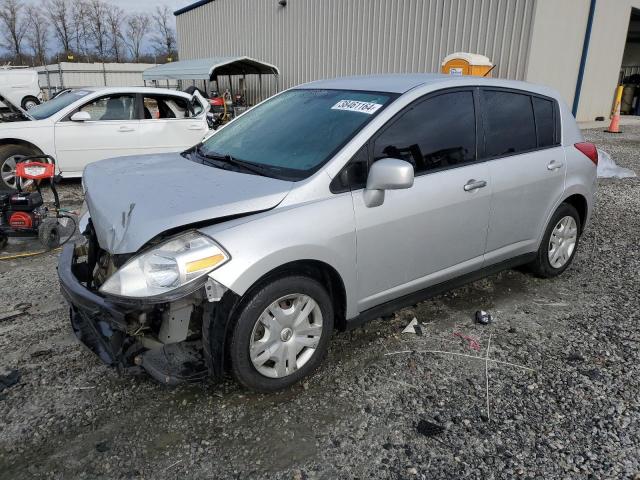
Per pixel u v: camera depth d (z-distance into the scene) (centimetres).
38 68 2933
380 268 320
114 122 822
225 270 253
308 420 275
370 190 302
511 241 406
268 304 274
